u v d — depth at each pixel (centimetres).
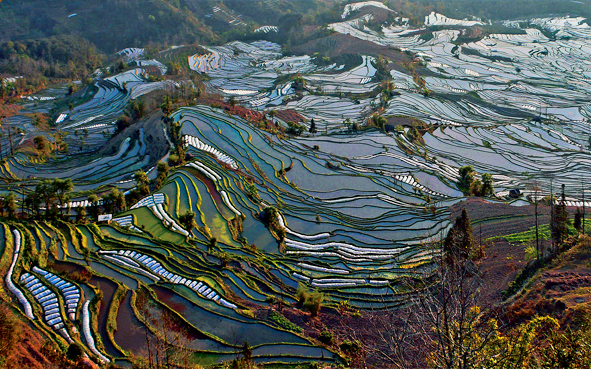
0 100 15788
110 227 5406
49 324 3428
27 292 3800
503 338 2138
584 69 19012
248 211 6353
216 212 6197
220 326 3691
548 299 3441
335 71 18638
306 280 4712
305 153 8944
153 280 4262
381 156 9194
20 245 4475
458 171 8825
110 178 7919
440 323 2078
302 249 5566
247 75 19362
